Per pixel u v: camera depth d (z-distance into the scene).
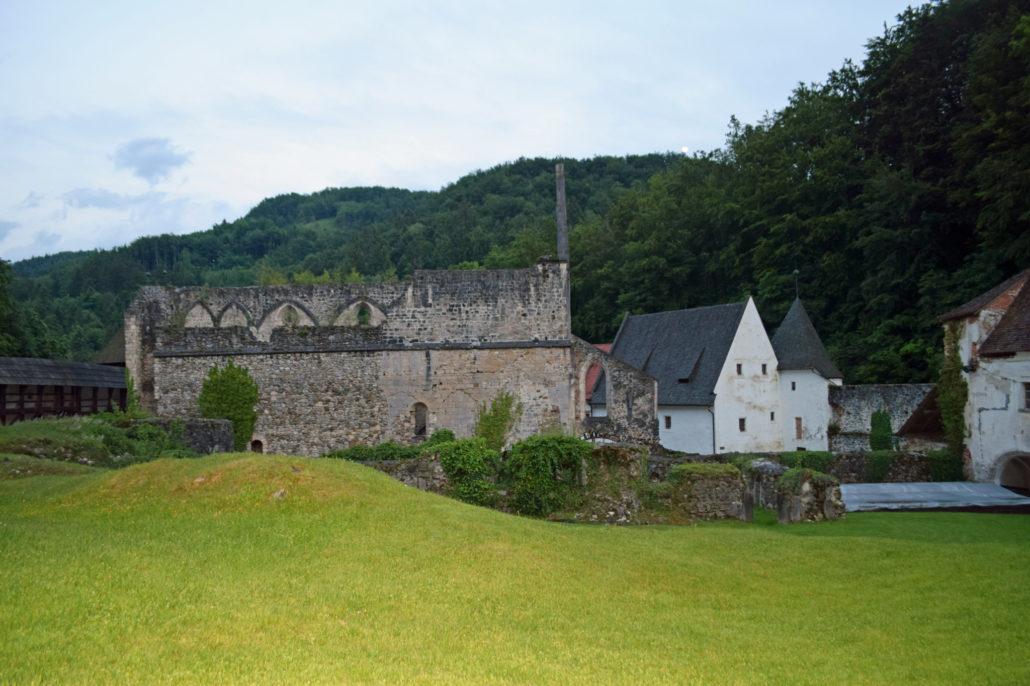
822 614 13.41
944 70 50.94
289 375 36.12
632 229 80.19
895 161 55.69
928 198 49.47
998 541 19.69
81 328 104.81
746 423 50.34
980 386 31.34
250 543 14.41
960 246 50.97
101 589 11.68
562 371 37.56
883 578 15.27
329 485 17.38
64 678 9.01
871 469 32.75
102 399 39.78
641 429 40.22
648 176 153.88
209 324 42.59
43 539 13.95
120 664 9.57
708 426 49.62
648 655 11.34
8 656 9.34
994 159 42.03
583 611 12.98
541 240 92.81
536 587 13.77
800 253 59.69
